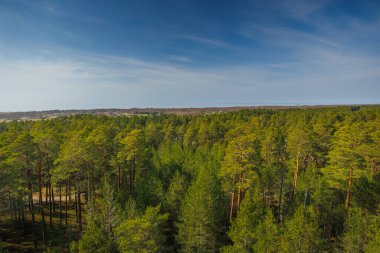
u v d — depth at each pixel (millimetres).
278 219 35750
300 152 40688
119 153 39188
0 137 36469
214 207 29344
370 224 22484
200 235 27219
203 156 52781
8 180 27469
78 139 34188
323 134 47312
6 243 32500
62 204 46156
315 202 30812
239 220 24625
